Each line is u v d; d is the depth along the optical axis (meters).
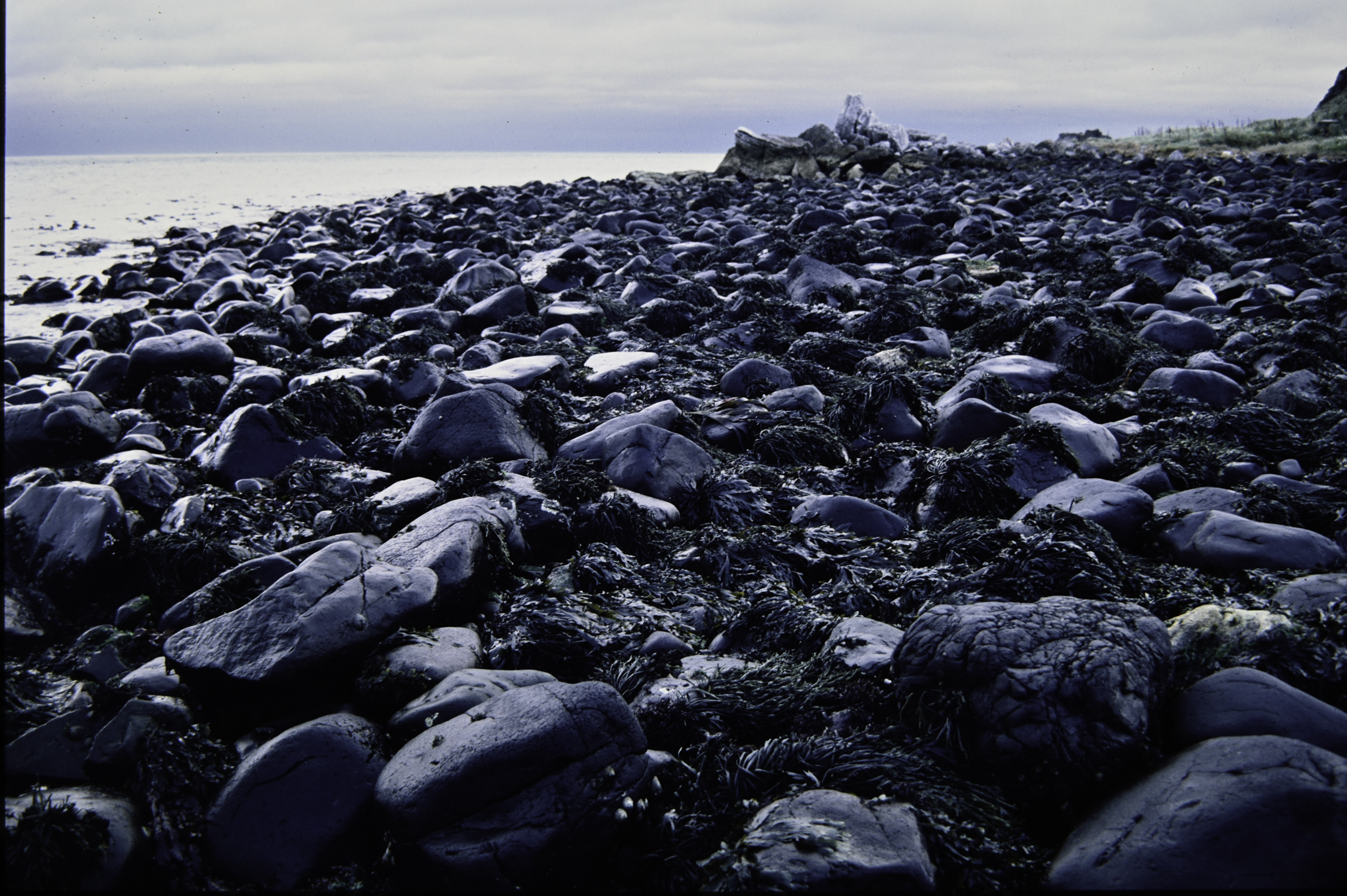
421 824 3.08
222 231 25.75
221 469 6.97
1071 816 3.11
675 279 14.16
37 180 57.38
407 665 3.94
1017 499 5.98
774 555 5.37
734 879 2.90
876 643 4.10
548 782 3.12
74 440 7.55
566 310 12.15
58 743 3.69
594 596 4.97
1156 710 3.26
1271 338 9.66
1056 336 9.66
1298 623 3.81
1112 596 4.26
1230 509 5.30
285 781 3.37
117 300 17.38
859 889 2.79
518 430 7.11
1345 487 5.87
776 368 9.02
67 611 5.18
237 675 3.74
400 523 5.84
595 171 82.25
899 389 7.62
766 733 3.77
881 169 38.78
